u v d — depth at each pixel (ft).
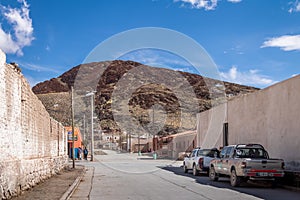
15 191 44.27
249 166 57.57
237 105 97.60
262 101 82.38
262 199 44.96
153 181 70.85
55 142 89.45
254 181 66.44
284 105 72.23
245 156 62.69
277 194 50.21
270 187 59.72
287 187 57.77
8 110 42.78
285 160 71.10
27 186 51.75
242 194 49.96
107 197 47.85
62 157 100.48
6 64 41.88
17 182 45.44
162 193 51.26
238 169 59.00
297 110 67.51
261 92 82.99
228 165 63.26
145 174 89.56
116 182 69.10
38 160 61.46
